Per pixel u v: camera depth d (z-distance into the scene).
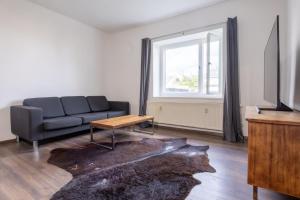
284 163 1.25
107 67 4.70
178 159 2.21
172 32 3.76
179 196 1.47
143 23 4.05
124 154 2.39
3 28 2.87
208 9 3.31
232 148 2.63
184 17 3.59
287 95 2.14
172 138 3.16
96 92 4.46
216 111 3.29
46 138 2.88
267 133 1.29
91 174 1.84
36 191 1.55
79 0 3.10
